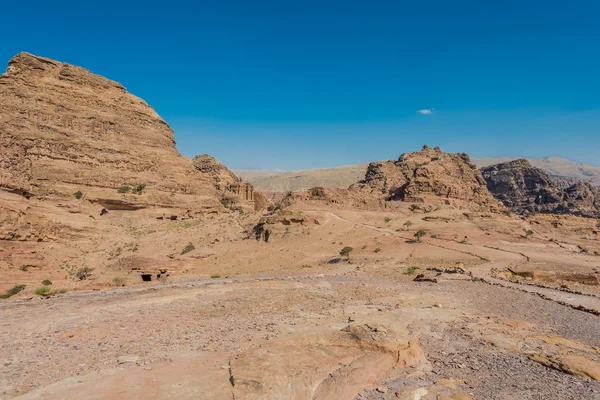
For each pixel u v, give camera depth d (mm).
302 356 12875
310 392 10883
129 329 19047
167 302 27625
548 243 90250
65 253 75250
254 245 88938
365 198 138625
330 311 23156
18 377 11766
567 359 14789
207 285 38562
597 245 95000
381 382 12312
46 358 13969
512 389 12344
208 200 142625
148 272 61594
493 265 59031
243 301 27516
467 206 162000
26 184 94188
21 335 17891
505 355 15789
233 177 198750
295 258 75688
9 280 55656
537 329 20984
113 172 126250
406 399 11039
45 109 127750
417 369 13719
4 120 112812
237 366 11867
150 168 140750
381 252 74500
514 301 29875
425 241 83438
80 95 141625
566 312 26484
